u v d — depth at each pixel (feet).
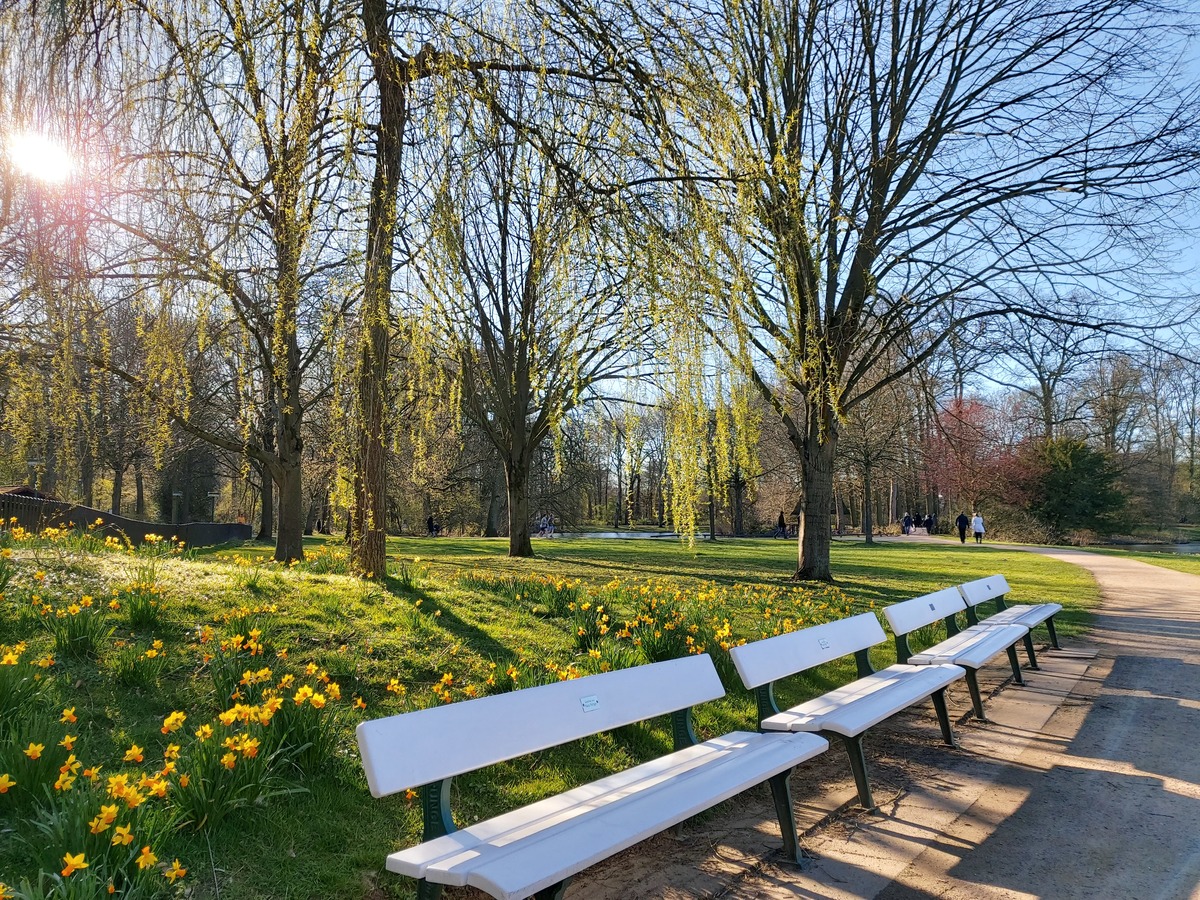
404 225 16.33
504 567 52.08
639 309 15.17
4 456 26.40
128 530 64.23
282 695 13.50
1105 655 28.55
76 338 16.31
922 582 49.65
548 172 15.69
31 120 13.14
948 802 13.92
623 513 175.52
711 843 12.01
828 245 30.35
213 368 31.24
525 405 65.87
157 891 8.35
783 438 108.78
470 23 16.33
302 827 10.44
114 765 11.21
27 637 15.20
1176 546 133.90
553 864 7.77
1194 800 14.02
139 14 14.20
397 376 23.91
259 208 15.46
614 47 15.96
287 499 51.65
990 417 130.00
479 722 9.48
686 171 15.81
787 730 13.39
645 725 15.71
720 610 26.35
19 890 7.38
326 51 15.46
